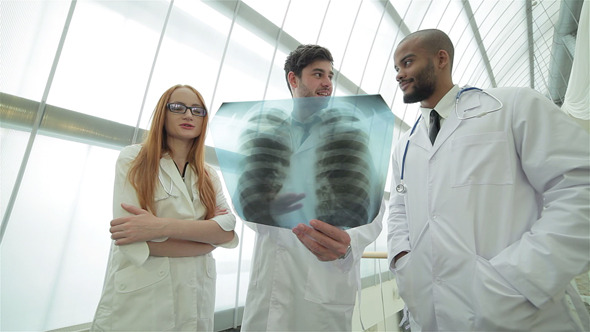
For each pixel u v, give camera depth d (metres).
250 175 0.89
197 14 2.91
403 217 1.25
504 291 0.80
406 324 2.27
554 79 7.72
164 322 0.92
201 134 1.21
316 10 3.87
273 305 1.06
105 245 2.35
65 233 2.17
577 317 0.84
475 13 6.04
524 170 0.93
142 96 2.61
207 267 1.10
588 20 4.21
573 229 0.75
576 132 0.84
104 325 0.90
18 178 1.98
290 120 0.87
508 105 1.01
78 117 2.20
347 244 0.90
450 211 0.98
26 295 1.99
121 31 2.46
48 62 2.08
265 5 3.40
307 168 0.84
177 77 2.83
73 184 2.21
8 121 1.91
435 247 0.98
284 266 1.11
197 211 1.13
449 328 0.92
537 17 6.61
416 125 1.28
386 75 5.32
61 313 2.12
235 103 0.93
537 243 0.80
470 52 7.15
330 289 1.06
